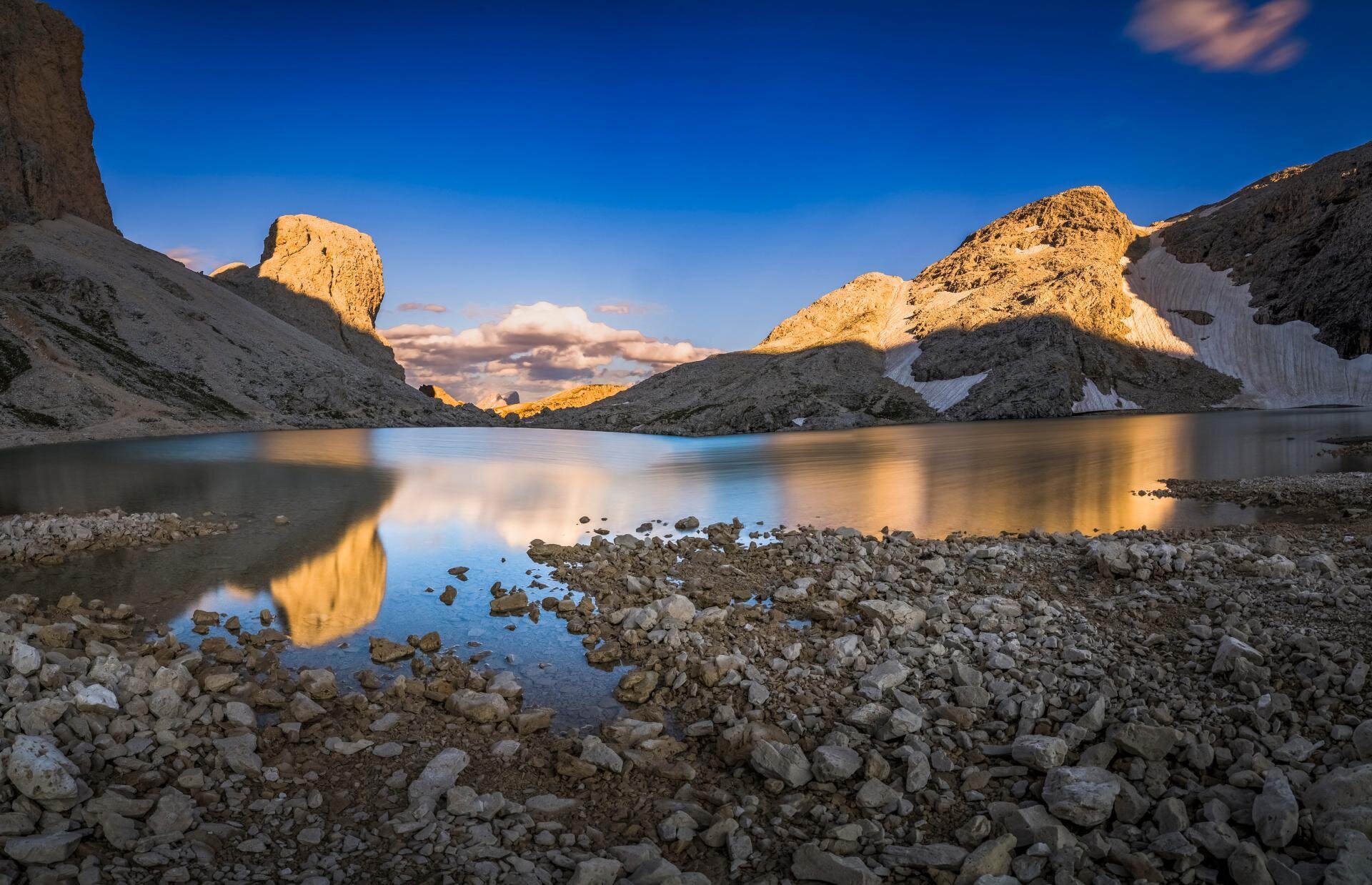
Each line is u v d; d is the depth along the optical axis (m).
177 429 87.25
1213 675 9.31
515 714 9.40
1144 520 23.69
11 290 101.50
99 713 8.46
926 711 8.90
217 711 9.00
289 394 118.69
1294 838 6.13
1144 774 7.24
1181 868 5.89
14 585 16.39
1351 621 10.61
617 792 7.60
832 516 25.50
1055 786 6.84
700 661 10.59
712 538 20.88
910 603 12.87
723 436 99.50
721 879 6.20
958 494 30.83
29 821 6.42
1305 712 8.17
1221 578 13.70
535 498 30.86
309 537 21.95
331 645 12.46
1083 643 10.67
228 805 7.24
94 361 94.38
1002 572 15.45
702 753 8.41
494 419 155.50
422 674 10.93
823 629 12.42
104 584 16.45
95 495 31.88
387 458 53.56
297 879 6.11
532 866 6.28
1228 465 40.47
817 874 6.09
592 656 11.41
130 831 6.59
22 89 131.12
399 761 8.25
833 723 8.84
